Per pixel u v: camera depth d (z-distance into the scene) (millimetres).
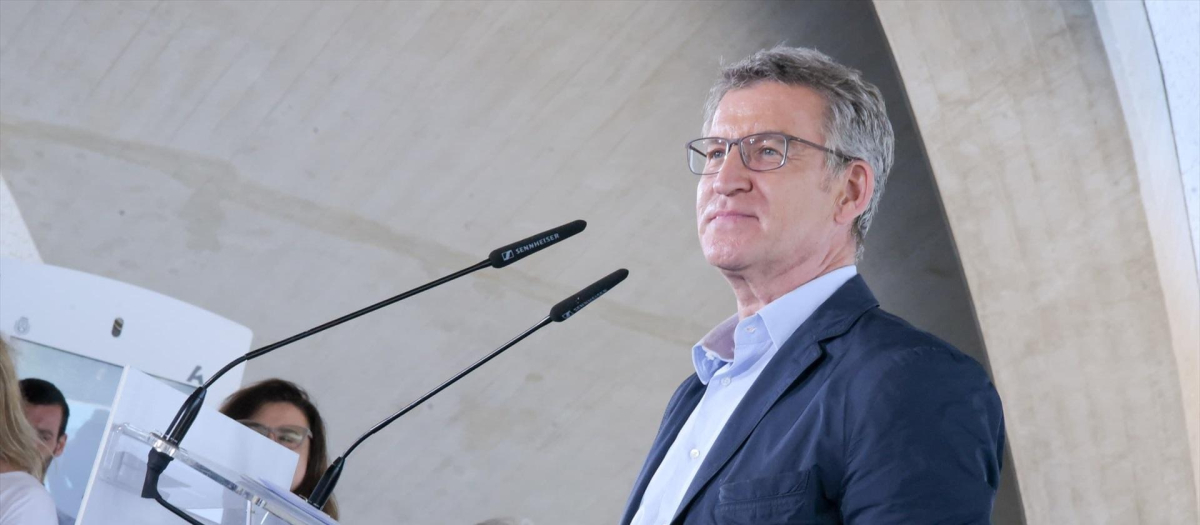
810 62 2789
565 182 9984
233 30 8922
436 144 9719
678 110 9602
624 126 9680
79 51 8781
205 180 9500
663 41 9180
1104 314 7477
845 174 2709
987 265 7684
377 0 8945
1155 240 6906
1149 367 7496
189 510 2318
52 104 8938
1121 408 7719
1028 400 7906
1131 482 7898
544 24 9117
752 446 2342
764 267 2668
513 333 10734
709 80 9383
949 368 2262
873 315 2518
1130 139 6895
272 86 9242
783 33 9031
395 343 10578
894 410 2174
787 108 2715
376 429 2982
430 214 10062
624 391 11133
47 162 9109
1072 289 7520
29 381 4309
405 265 10273
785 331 2580
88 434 4395
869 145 2758
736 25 9039
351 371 10602
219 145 9398
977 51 7070
